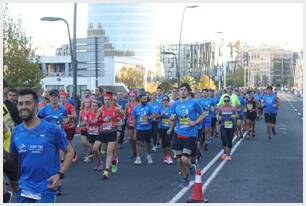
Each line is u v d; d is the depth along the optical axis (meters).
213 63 86.75
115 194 10.02
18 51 41.62
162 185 11.05
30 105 5.67
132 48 116.69
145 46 117.38
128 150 18.39
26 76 42.09
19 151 5.69
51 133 5.70
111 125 12.44
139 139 14.65
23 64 41.75
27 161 5.65
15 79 41.16
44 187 5.64
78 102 25.22
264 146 19.33
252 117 22.34
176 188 10.65
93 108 14.47
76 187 10.82
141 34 117.12
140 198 9.59
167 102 15.29
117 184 11.21
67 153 5.80
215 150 18.05
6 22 41.53
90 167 13.89
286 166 13.98
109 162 12.17
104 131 12.47
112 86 52.44
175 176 12.36
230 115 15.26
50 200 5.68
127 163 14.89
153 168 13.80
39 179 5.65
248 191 10.33
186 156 10.49
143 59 111.38
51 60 80.31
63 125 13.09
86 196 9.80
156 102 15.72
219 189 10.55
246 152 17.38
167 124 14.95
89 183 11.34
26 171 5.67
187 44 89.69
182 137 10.62
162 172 13.05
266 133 25.30
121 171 13.23
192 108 10.59
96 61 28.67
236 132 22.61
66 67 79.81
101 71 28.98
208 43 87.81
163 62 92.81
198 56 89.00
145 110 14.62
